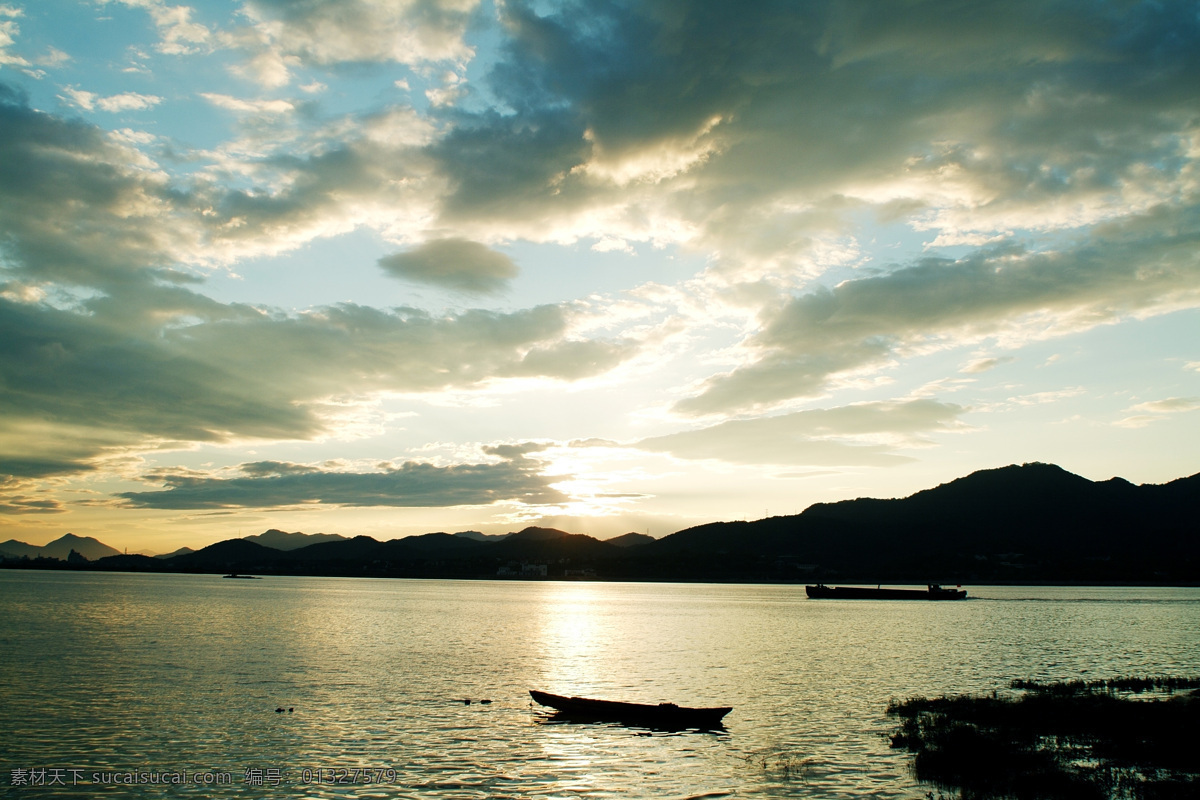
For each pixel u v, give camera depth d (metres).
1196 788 28.86
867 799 29.53
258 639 90.50
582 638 101.06
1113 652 82.31
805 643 94.38
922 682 60.62
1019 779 30.50
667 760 35.81
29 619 116.94
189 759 35.94
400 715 46.00
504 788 31.75
